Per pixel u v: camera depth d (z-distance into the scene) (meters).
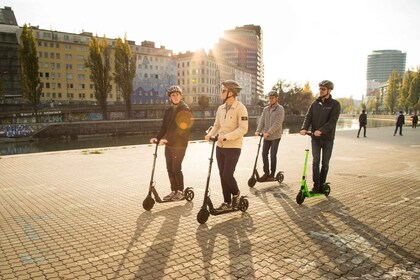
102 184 7.20
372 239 4.01
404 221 4.70
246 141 18.25
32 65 51.81
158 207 5.46
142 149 14.12
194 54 108.75
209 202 4.64
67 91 82.06
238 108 4.84
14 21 81.62
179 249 3.69
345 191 6.57
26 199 5.94
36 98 52.56
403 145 16.14
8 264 3.33
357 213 5.09
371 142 17.81
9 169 9.08
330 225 4.52
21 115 49.06
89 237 4.08
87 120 57.31
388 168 9.32
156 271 3.16
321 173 6.03
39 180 7.61
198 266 3.27
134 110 66.19
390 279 3.03
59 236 4.12
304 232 4.24
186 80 110.81
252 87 159.88
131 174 8.38
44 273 3.13
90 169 9.11
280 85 96.88
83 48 83.88
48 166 9.59
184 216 4.94
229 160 4.84
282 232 4.24
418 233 4.21
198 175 8.27
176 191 5.67
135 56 61.88
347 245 3.82
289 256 3.51
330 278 3.04
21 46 51.62
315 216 4.93
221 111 5.03
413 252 3.63
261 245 3.81
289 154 12.62
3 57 71.56
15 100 72.38
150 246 3.78
